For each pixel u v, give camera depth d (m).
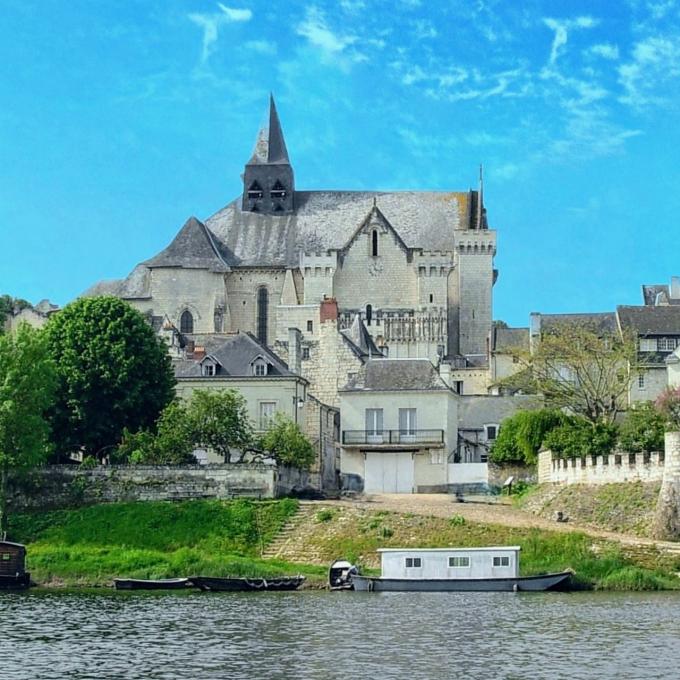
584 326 140.62
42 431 95.88
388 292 192.12
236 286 198.25
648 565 82.44
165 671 53.66
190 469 98.81
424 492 111.88
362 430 112.94
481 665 54.41
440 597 76.69
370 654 57.00
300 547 89.50
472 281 193.50
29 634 62.56
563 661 55.12
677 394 105.19
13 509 98.81
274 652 57.59
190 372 117.25
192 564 86.12
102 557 89.00
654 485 90.50
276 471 99.38
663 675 52.25
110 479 99.12
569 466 98.19
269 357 117.81
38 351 96.69
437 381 113.31
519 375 135.62
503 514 94.50
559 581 79.44
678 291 194.38
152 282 189.25
